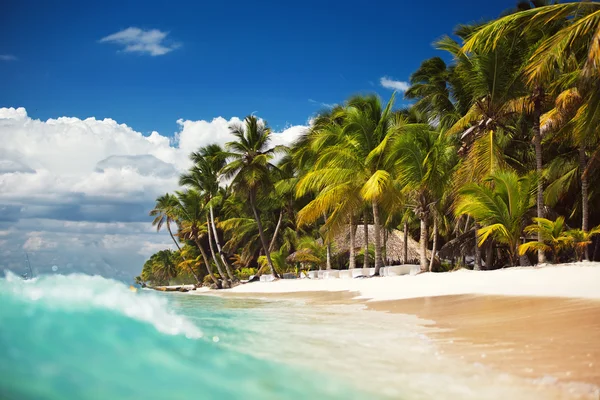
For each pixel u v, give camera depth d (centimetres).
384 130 2292
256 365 367
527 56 1842
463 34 2172
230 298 1900
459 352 478
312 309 1101
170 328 478
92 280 683
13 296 473
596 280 1060
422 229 2081
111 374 264
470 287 1277
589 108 1407
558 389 341
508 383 356
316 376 355
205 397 257
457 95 2300
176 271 8312
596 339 516
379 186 1980
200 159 3862
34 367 247
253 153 3312
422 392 329
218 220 5028
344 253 3616
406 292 1395
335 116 2617
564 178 2180
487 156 1898
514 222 1752
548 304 826
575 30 1256
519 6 2180
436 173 2036
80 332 345
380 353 473
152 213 5719
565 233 1670
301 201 3931
